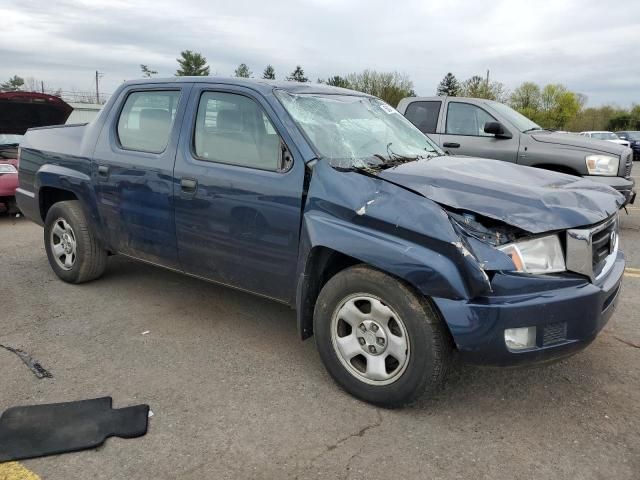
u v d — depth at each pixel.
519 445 2.74
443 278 2.64
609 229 3.15
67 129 4.99
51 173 4.82
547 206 2.81
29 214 5.30
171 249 4.01
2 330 4.01
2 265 5.67
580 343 2.82
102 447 2.65
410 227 2.74
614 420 2.97
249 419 2.92
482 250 2.65
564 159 7.36
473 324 2.64
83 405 2.99
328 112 3.75
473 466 2.57
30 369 3.41
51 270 5.51
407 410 3.04
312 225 3.09
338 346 3.14
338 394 3.19
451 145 8.09
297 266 3.29
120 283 5.09
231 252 3.62
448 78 75.88
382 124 4.09
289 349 3.79
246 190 3.45
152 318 4.29
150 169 4.00
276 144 3.42
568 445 2.74
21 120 8.71
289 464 2.56
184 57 69.19
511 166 3.68
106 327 4.10
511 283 2.66
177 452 2.63
